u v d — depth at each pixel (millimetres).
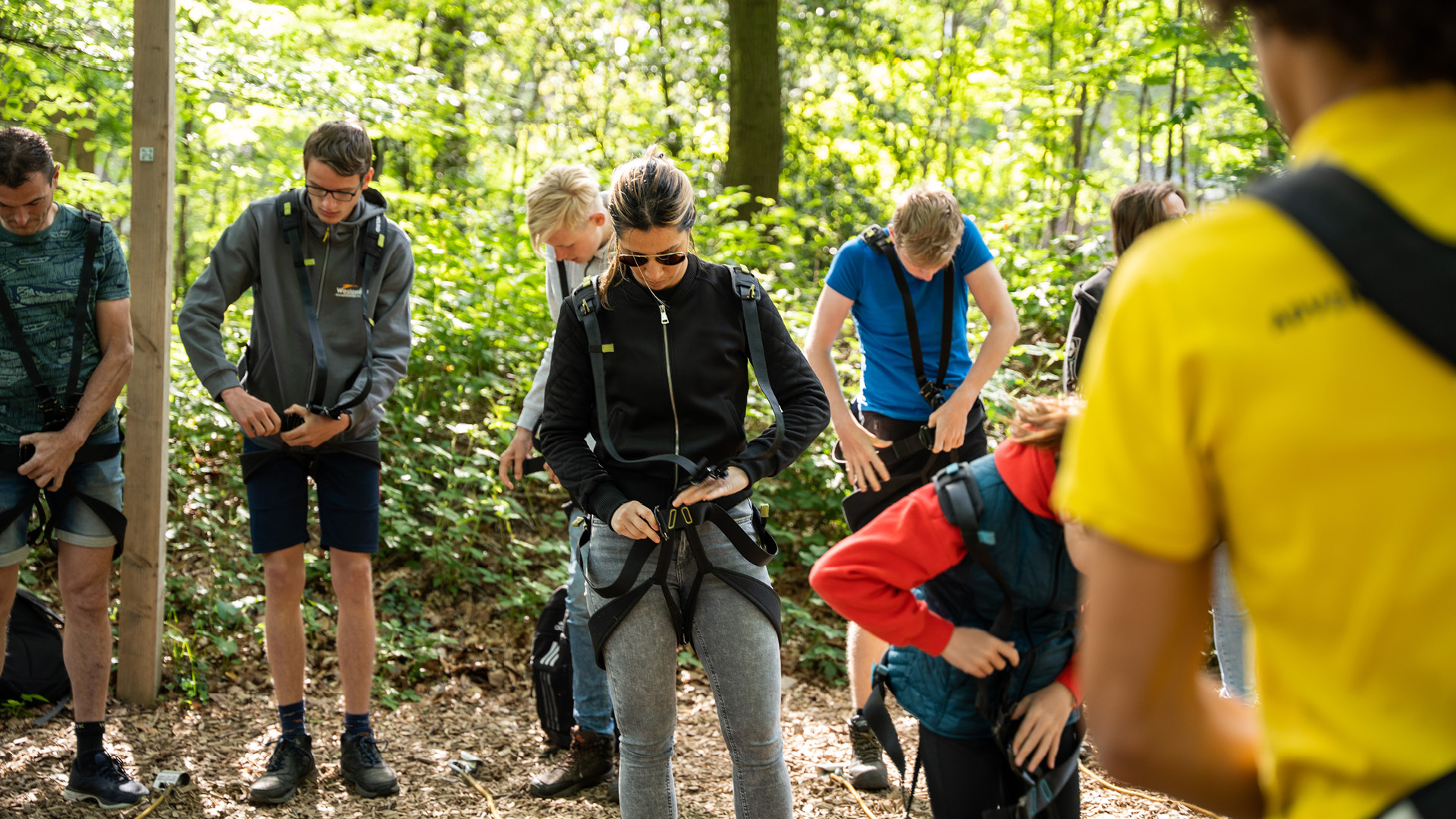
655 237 2342
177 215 9695
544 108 14883
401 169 11047
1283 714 779
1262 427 720
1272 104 832
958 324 3518
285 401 3369
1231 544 787
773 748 2449
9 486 3203
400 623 4648
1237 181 6711
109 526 3291
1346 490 703
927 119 14062
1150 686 810
